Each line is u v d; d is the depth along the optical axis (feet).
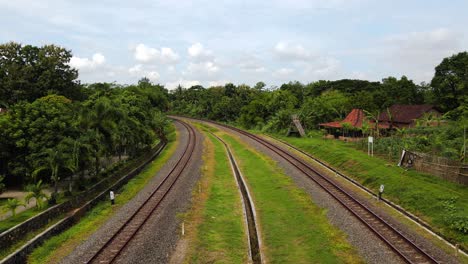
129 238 60.85
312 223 67.21
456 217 60.59
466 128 118.83
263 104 259.60
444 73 193.77
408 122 177.37
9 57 174.91
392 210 72.64
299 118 208.13
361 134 175.32
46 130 91.86
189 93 430.20
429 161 90.38
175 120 329.93
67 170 91.66
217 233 64.64
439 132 134.21
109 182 97.40
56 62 178.60
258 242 61.31
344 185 93.81
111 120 105.50
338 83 372.17
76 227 68.64
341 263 50.85
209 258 54.24
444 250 53.72
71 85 187.42
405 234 59.26
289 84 355.56
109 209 79.82
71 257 55.06
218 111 323.57
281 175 108.99
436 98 198.29
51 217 68.18
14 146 93.15
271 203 82.38
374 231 60.29
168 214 74.69
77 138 90.07
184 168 125.59
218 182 105.81
